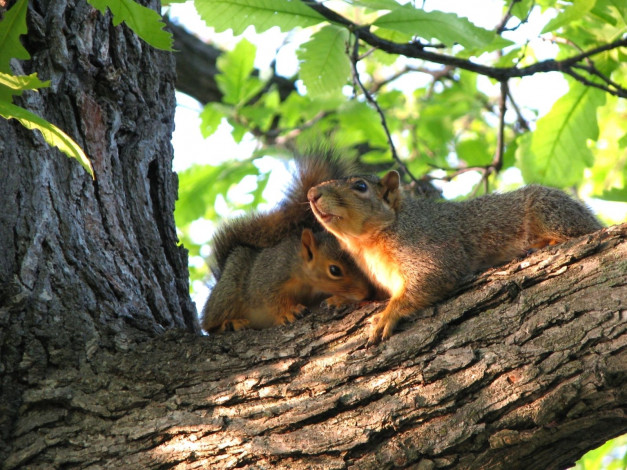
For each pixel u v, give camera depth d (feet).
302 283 32.65
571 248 22.21
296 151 38.60
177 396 22.54
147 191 29.37
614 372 19.36
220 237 37.45
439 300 23.75
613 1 32.63
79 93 27.71
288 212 36.96
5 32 19.57
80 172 26.91
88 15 28.40
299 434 21.11
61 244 25.39
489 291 22.48
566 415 19.69
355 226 29.58
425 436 20.42
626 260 21.21
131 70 29.94
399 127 57.88
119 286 25.96
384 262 29.71
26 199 25.17
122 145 29.43
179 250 30.42
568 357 20.16
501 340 21.33
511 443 19.84
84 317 24.47
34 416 22.40
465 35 29.07
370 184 30.22
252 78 51.42
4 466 21.54
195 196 50.39
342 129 55.11
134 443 21.63
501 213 29.53
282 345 23.35
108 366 23.40
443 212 30.40
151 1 31.09
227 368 23.08
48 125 19.16
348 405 21.36
